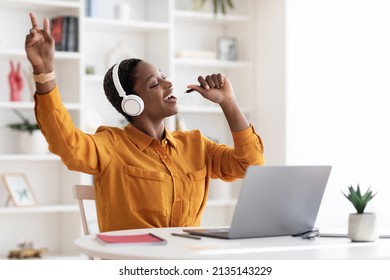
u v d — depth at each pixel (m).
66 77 6.45
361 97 6.70
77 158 3.00
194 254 2.19
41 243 6.47
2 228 6.30
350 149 6.68
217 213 7.25
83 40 6.24
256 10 7.06
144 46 6.93
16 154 6.25
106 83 3.40
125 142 3.22
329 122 6.70
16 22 6.33
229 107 3.27
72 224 6.33
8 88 6.30
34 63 2.82
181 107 6.80
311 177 2.67
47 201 6.50
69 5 6.21
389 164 6.56
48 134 2.92
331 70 6.73
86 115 6.43
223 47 7.13
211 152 3.46
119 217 3.11
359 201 2.62
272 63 6.82
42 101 2.86
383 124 6.62
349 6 6.72
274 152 6.77
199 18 6.96
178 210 3.17
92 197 3.43
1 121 6.30
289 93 6.63
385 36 6.64
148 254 2.18
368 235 2.56
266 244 2.46
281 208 2.64
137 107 3.23
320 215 6.57
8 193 6.10
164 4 6.70
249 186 2.50
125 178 3.12
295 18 6.68
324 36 6.74
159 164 3.19
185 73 7.20
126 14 6.57
